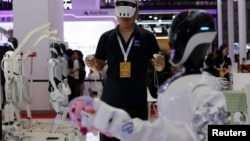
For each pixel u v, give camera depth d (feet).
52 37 19.97
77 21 36.35
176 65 4.17
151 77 14.17
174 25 4.07
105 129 3.72
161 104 4.09
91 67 7.80
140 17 50.98
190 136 3.62
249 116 13.16
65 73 20.25
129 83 7.47
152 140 3.67
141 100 7.50
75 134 18.57
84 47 36.40
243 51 43.14
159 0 51.08
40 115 26.37
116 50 7.57
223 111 3.59
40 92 26.89
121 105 7.45
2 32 41.19
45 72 26.78
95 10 36.24
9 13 46.26
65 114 19.49
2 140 16.83
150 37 7.70
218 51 24.61
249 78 15.55
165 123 3.73
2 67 18.45
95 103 3.83
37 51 26.71
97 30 36.40
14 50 19.01
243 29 43.19
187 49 3.95
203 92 3.70
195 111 3.67
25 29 26.96
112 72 7.61
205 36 3.89
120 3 7.38
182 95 3.85
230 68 24.03
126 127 3.67
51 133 19.48
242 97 13.56
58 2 30.42
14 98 18.39
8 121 18.04
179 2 51.37
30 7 26.91
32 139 18.62
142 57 7.57
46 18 26.94
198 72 4.05
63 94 19.34
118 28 7.73
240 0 43.27
